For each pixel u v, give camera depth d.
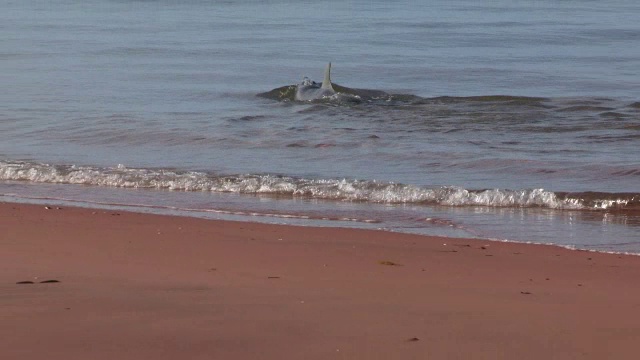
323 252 25.45
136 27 144.62
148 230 28.80
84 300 18.41
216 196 37.41
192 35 131.00
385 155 46.44
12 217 30.98
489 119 58.97
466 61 100.56
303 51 109.94
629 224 32.47
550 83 81.88
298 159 45.56
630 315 18.02
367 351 15.36
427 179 41.00
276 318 17.31
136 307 17.92
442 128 55.34
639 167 42.94
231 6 198.38
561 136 52.66
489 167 43.56
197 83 79.94
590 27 147.25
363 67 94.75
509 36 131.88
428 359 15.03
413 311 18.12
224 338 15.95
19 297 18.59
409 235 29.05
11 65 90.25
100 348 15.21
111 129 53.53
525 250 26.75
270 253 25.12
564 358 15.17
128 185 39.47
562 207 35.38
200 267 22.83
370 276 22.03
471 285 21.20
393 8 194.50
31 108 61.69
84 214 31.98
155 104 65.75
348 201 36.59
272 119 59.19
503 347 15.70
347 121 58.34
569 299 19.66
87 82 77.69
